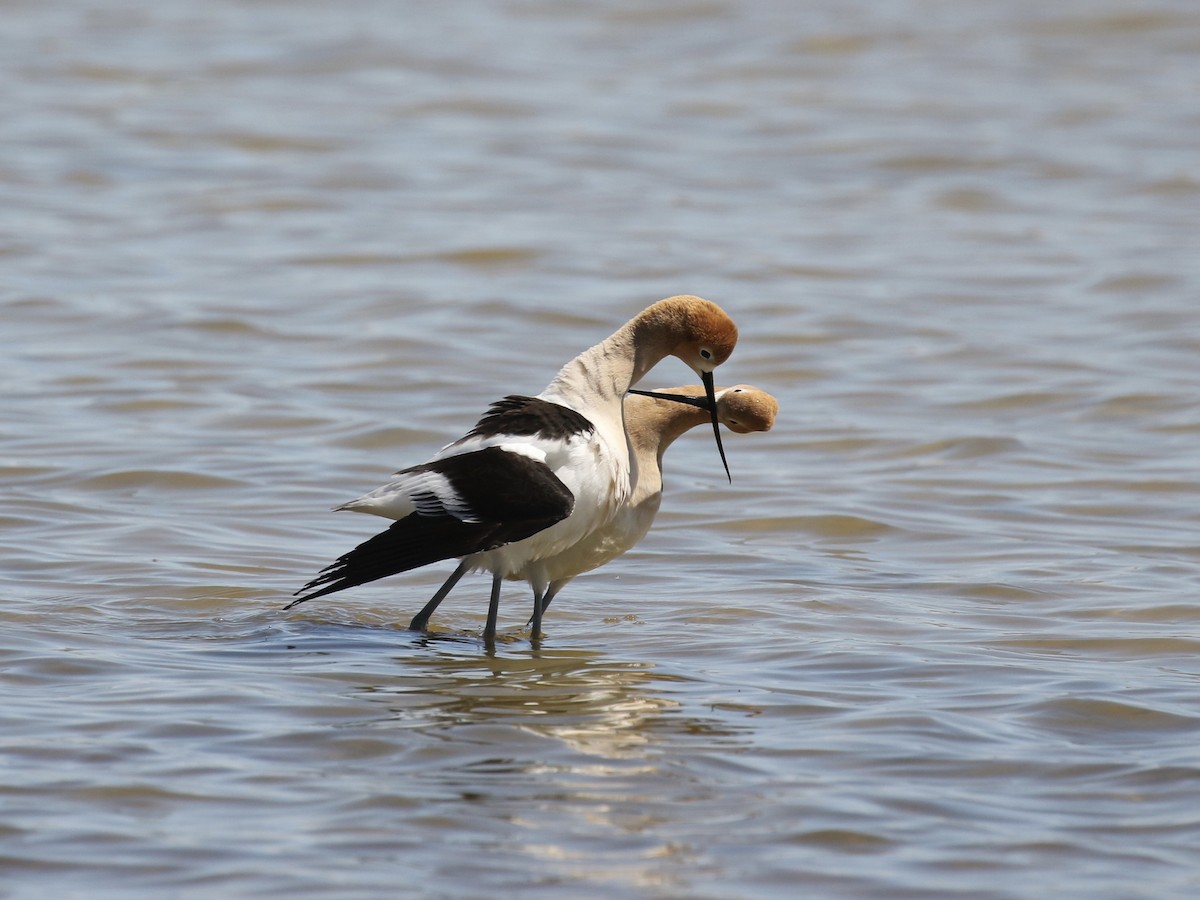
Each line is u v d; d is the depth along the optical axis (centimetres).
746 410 1082
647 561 1234
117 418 1598
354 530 1282
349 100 3312
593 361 1051
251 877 654
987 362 1894
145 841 685
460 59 3650
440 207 2620
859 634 1033
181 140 2973
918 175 2894
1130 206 2708
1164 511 1376
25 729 809
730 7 4141
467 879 657
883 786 759
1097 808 738
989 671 943
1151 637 1020
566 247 2398
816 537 1309
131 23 3938
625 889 651
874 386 1806
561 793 746
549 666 957
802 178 2867
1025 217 2639
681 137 3108
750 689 909
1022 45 3847
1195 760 793
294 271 2244
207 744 797
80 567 1152
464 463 962
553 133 3100
